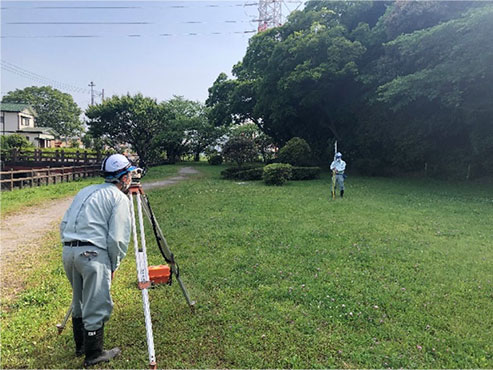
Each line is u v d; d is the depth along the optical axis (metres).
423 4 16.25
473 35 12.23
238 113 32.66
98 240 2.73
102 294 2.77
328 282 4.43
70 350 3.08
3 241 6.90
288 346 3.07
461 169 16.55
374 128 20.06
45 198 13.16
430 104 16.67
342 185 11.66
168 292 4.20
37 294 4.21
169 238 6.65
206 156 53.06
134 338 3.24
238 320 3.51
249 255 5.51
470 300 3.94
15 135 35.09
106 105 37.72
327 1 22.97
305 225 7.44
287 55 22.12
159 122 40.78
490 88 13.54
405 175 19.38
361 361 2.87
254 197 11.75
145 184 18.27
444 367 2.80
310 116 25.89
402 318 3.52
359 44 19.41
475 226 7.43
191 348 3.07
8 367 2.86
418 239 6.39
